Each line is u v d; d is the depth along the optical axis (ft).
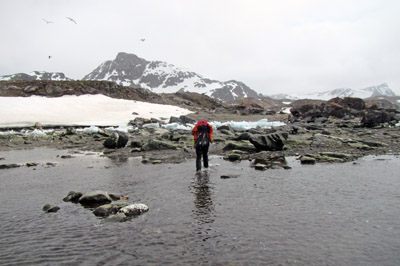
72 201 22.44
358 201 19.97
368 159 36.01
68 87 231.09
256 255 12.76
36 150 59.98
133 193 24.13
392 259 12.16
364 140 50.44
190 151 48.67
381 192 21.90
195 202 20.97
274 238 14.48
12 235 15.84
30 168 38.01
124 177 30.71
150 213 18.83
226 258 12.57
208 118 184.24
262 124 110.93
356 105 156.97
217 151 47.91
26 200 23.02
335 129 76.33
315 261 12.12
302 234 14.88
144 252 13.37
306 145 48.57
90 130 103.65
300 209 18.71
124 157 46.01
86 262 12.60
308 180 26.35
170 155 45.55
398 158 36.11
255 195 22.24
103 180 29.63
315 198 20.98
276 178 27.55
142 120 146.92
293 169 31.50
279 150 45.29
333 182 25.32
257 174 29.66
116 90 256.32
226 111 246.68
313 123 112.98
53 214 19.33
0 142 75.51
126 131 98.12
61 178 31.30
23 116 152.76
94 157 47.29
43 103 185.78
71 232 16.03
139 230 15.99
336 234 14.76
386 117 88.43
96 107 196.24
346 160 35.65
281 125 108.17
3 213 19.77
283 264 11.93
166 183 27.27
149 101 263.29
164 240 14.61
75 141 74.90
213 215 18.10
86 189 26.13
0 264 12.60
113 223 17.16
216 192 23.47
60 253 13.53
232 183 26.27
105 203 21.58
